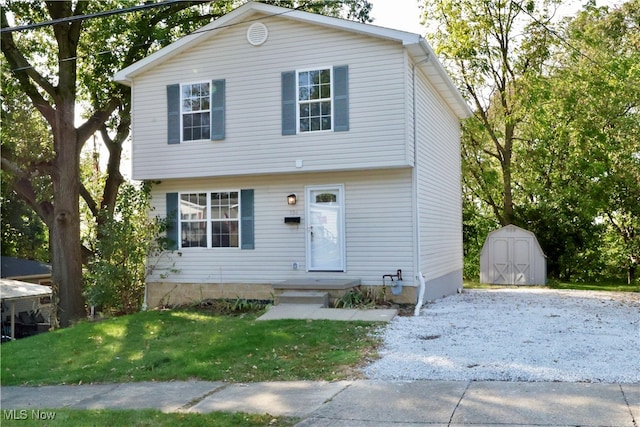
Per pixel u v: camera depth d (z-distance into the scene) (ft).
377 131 41.98
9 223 90.79
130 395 24.27
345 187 44.86
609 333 31.76
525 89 73.67
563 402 20.03
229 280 47.52
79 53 61.21
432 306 43.75
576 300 48.62
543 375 23.44
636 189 73.41
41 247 99.71
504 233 71.31
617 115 72.13
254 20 45.39
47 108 55.67
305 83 44.09
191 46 47.03
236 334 33.01
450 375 24.17
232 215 47.85
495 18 77.05
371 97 42.24
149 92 48.37
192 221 48.70
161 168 47.75
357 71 42.68
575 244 79.30
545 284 69.41
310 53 43.96
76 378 27.66
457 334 32.22
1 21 51.67
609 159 72.69
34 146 53.72
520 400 20.47
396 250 43.42
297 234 45.98
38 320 75.31
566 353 26.96
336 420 19.44
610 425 17.69
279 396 22.68
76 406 23.07
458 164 64.44
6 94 53.26
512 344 29.25
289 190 46.26
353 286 43.14
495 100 81.56
